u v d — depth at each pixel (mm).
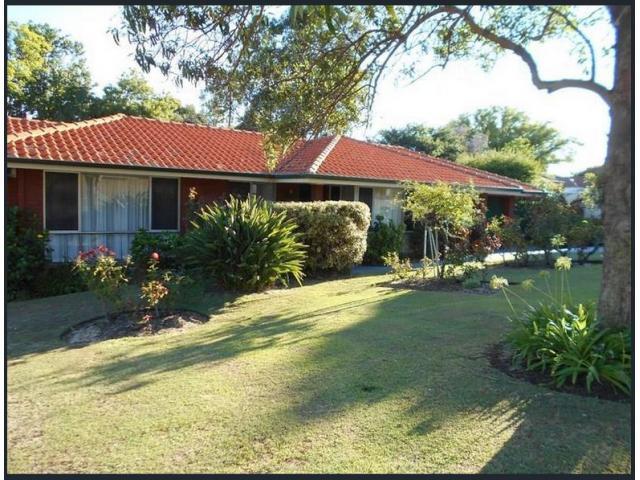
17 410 4660
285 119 8320
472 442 3891
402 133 42781
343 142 21188
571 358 4996
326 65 8039
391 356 6109
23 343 7285
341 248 13516
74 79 35062
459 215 11961
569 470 3514
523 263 16203
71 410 4633
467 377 5293
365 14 7527
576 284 12102
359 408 4547
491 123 52938
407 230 18906
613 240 5344
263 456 3746
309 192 17906
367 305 9516
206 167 14781
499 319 8039
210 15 6422
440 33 8359
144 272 12148
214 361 6078
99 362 6203
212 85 7332
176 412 4535
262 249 10898
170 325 8125
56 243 13094
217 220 11258
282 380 5324
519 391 4855
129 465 3658
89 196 13633
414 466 3582
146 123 17938
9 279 11227
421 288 11555
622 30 5242
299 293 11141
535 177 33562
